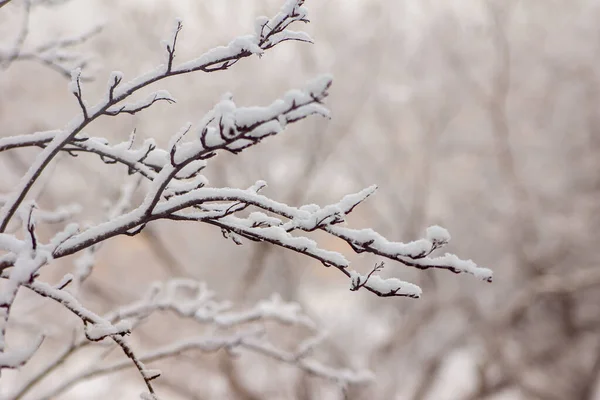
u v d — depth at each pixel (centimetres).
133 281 1055
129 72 870
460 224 1163
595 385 1195
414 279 1108
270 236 215
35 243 189
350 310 1245
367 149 1107
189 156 194
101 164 801
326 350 963
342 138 1013
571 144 1138
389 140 1095
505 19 1022
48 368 372
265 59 920
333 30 978
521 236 1073
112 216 393
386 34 1006
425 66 1075
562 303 1140
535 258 1078
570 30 1128
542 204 1126
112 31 860
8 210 205
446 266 212
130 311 401
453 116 1082
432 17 1081
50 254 186
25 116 848
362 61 985
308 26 970
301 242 215
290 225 217
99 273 1045
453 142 1130
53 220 347
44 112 853
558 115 1141
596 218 1114
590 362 1153
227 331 808
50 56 374
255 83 912
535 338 1153
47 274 873
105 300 912
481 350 1116
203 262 1000
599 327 1145
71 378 400
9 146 228
